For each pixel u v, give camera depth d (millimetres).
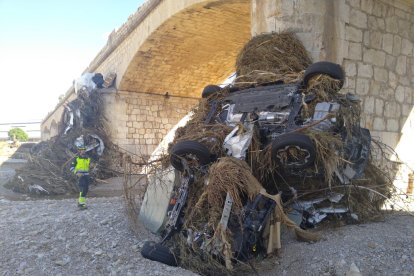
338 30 7234
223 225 4121
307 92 5449
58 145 14742
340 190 5309
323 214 5266
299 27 7043
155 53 17047
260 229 4336
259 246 4516
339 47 7238
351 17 7559
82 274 4129
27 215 7430
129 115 19594
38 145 16000
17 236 5363
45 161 13594
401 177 8531
